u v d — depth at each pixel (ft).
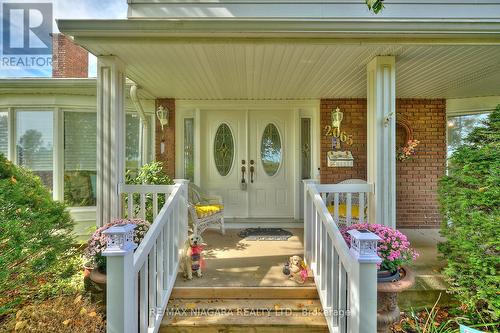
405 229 17.29
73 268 10.59
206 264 10.93
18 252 7.87
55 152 15.80
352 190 10.74
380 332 7.83
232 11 10.39
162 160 17.10
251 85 14.12
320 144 17.19
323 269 8.49
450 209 10.05
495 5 10.23
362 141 17.22
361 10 10.34
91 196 16.40
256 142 18.10
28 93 15.79
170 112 17.12
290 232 15.58
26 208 9.08
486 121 10.09
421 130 17.51
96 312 8.36
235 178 18.12
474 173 9.32
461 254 9.39
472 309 8.79
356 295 6.03
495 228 8.39
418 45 9.29
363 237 5.96
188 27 8.55
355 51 9.84
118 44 9.13
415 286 9.61
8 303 7.95
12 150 15.83
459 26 8.59
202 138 17.98
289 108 17.57
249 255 11.91
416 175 17.54
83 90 15.57
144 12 10.39
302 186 17.72
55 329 7.30
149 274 7.62
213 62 10.84
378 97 10.38
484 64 11.28
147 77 12.73
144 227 9.71
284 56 10.26
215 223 16.34
